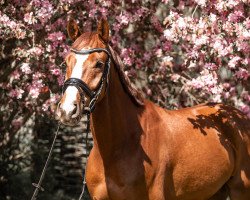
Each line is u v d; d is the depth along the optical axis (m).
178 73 8.86
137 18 8.46
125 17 8.30
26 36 8.52
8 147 10.92
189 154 6.18
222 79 8.80
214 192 6.62
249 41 7.64
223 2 7.39
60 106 5.11
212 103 7.12
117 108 5.73
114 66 5.75
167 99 9.24
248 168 6.85
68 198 11.77
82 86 5.21
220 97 8.39
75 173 12.22
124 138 5.76
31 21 7.97
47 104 8.77
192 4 8.47
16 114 10.27
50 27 8.45
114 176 5.73
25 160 12.02
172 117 6.34
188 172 6.16
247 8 7.97
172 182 6.07
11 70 9.45
